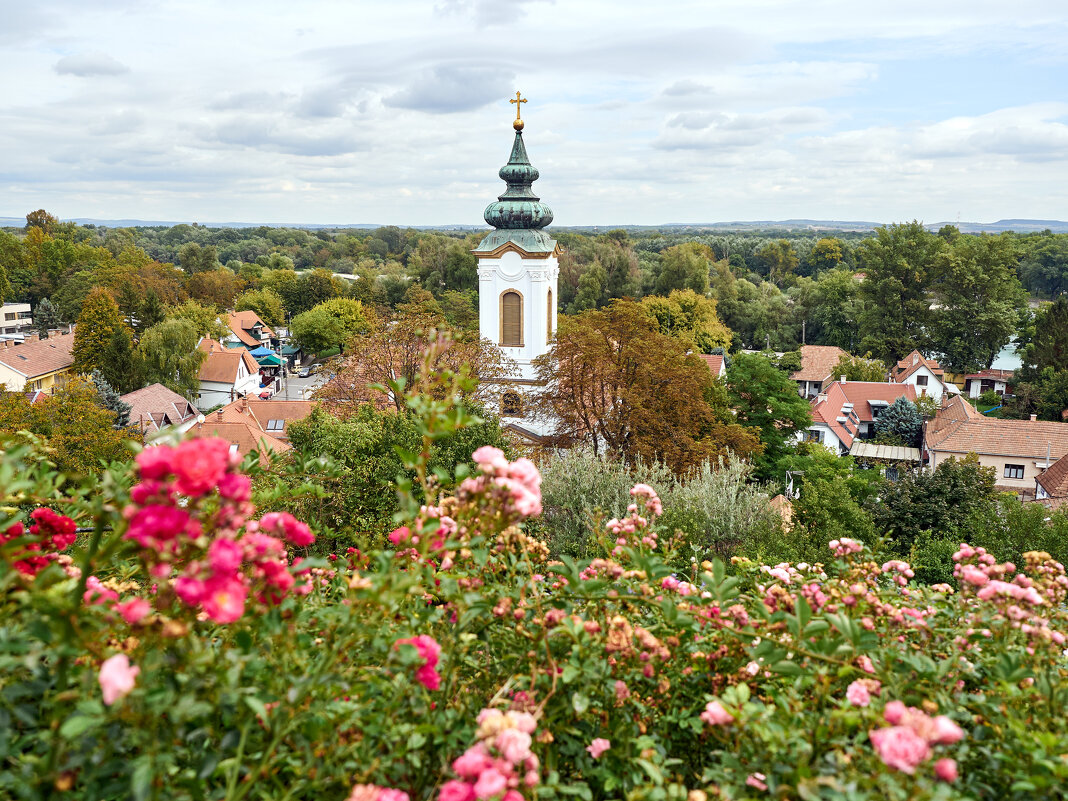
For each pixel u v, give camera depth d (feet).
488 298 122.31
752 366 132.16
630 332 100.22
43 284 352.28
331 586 14.40
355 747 8.97
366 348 98.73
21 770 7.79
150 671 7.52
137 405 162.30
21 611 8.57
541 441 106.42
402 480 10.49
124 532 8.33
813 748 9.37
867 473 116.37
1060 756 8.64
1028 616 12.44
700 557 23.66
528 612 12.44
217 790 8.30
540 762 10.12
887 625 12.91
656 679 11.53
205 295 339.98
